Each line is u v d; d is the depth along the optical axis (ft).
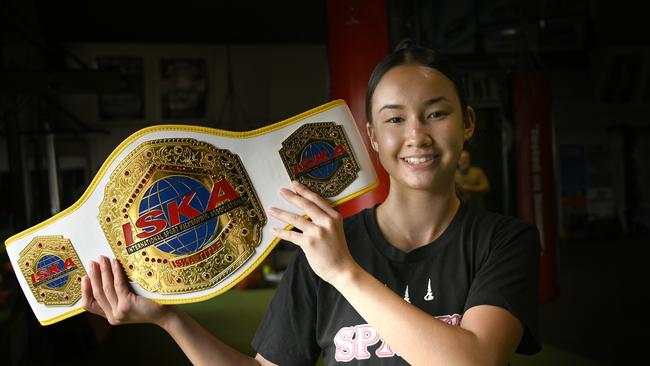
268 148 2.81
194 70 30.27
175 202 2.73
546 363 11.69
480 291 2.74
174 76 30.07
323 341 3.07
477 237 2.98
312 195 2.68
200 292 2.76
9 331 12.37
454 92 2.92
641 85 34.24
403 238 3.07
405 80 2.87
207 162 2.77
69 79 13.38
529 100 16.79
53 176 21.67
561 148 34.94
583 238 34.47
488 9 30.45
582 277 22.39
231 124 30.73
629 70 33.71
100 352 13.73
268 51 31.07
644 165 35.32
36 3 23.03
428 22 30.04
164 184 2.73
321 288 3.08
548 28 32.17
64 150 26.21
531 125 16.78
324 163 2.85
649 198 35.17
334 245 2.52
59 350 13.26
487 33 30.55
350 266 2.51
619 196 35.17
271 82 31.14
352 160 2.88
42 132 19.77
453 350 2.37
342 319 3.00
